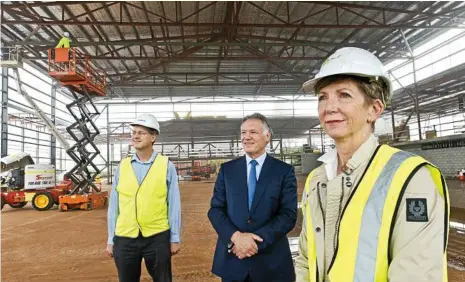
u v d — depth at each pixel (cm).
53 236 725
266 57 1850
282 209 227
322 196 121
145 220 270
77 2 1302
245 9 1476
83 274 466
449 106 2317
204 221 850
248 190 236
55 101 2359
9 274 471
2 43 1462
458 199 897
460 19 1580
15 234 752
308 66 2373
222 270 225
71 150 1167
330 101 112
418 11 1409
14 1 1334
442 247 86
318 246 115
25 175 1185
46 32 1598
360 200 100
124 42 1489
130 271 274
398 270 89
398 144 1466
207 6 1333
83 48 1855
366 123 113
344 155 117
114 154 3184
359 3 1459
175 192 287
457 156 1149
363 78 109
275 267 219
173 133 3159
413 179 93
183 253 548
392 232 94
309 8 1488
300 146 3216
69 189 1306
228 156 2723
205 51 2030
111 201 288
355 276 96
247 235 212
